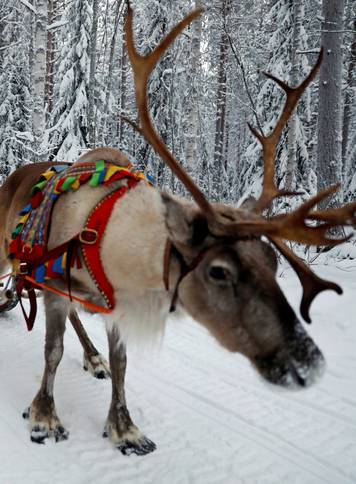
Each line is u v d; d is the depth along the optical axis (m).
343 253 9.04
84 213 3.19
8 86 16.05
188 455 3.26
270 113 14.14
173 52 14.52
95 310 3.30
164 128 15.27
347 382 4.36
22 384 4.01
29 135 11.49
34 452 3.14
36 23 11.34
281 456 3.29
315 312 5.95
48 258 3.17
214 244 2.54
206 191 18.66
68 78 13.36
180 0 14.01
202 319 2.69
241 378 4.43
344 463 3.24
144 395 4.03
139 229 2.90
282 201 10.77
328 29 10.17
